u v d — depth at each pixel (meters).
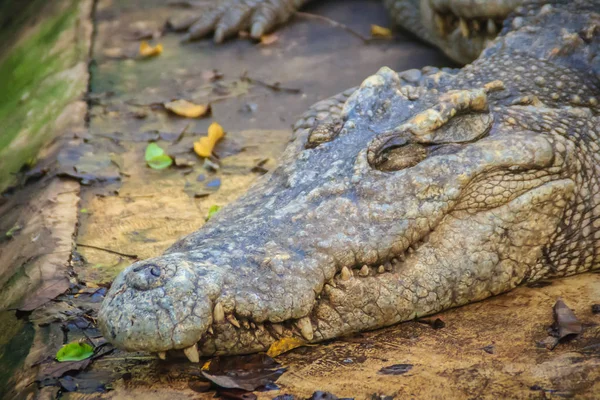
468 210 6.43
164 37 13.36
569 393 5.29
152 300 5.41
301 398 5.41
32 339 6.39
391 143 6.43
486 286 6.45
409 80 8.73
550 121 7.02
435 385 5.48
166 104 10.82
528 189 6.54
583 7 8.38
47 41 14.05
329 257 5.89
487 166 6.39
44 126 10.84
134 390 5.62
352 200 6.16
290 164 6.76
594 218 6.87
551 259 6.79
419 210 6.15
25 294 7.12
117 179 9.20
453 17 10.56
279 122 10.48
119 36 13.37
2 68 14.43
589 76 7.77
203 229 6.33
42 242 7.89
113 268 7.43
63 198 8.73
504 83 7.59
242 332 5.66
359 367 5.73
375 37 12.72
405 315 6.19
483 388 5.41
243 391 5.49
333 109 8.99
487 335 6.06
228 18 13.00
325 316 5.94
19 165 10.01
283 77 11.70
